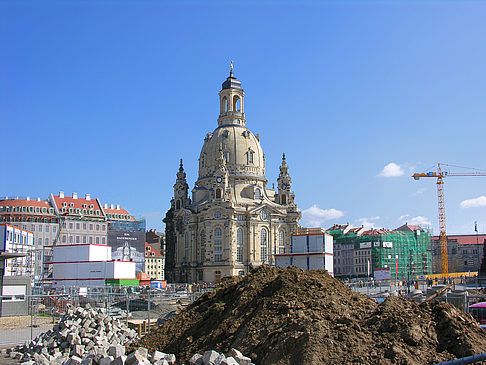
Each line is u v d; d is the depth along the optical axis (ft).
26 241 444.55
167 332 124.67
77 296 236.84
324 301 106.93
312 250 417.08
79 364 101.35
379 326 95.71
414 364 86.58
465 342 92.38
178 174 654.12
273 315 106.52
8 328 202.28
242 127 648.79
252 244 583.58
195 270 593.42
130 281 394.93
